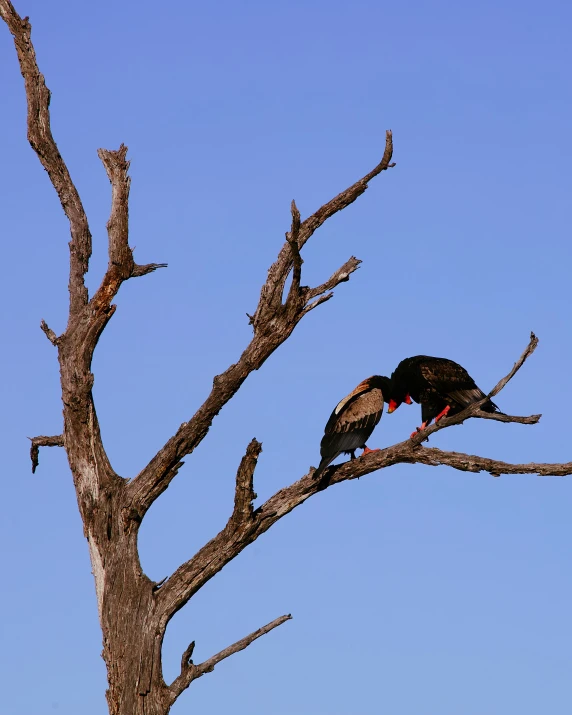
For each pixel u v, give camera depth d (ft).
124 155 75.61
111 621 70.79
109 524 72.13
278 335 72.02
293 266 69.77
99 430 73.97
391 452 69.10
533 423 63.77
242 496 68.28
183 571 71.26
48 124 77.97
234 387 71.92
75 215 77.15
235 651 69.62
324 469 70.90
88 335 73.77
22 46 78.13
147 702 69.87
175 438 72.28
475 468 66.85
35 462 76.84
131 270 75.15
